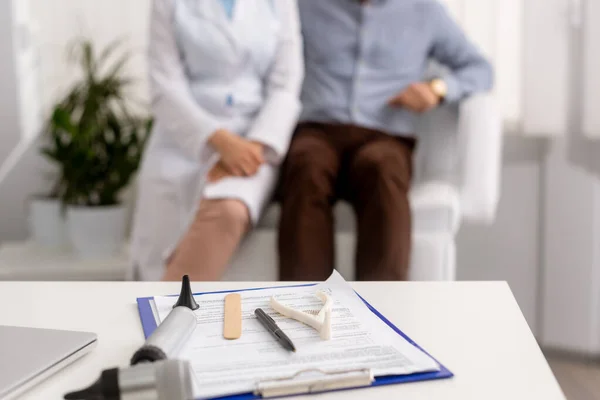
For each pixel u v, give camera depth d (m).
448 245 1.72
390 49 1.97
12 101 2.19
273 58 1.87
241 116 1.84
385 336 0.66
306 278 1.56
